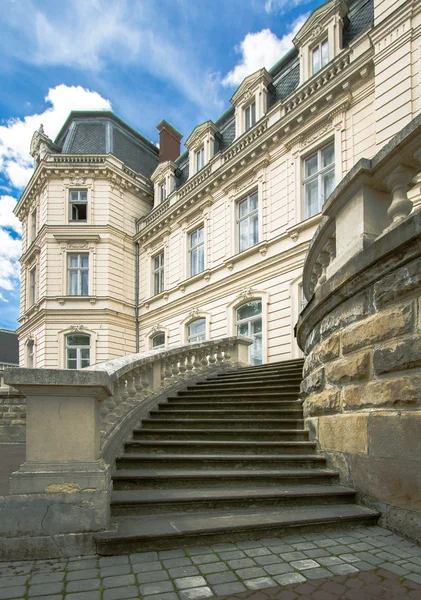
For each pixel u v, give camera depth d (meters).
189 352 9.09
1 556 2.90
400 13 10.04
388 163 3.75
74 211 21.00
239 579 2.52
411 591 2.32
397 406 3.35
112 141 22.72
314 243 5.22
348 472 4.04
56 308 19.36
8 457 6.95
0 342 41.41
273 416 5.80
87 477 3.15
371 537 3.22
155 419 5.93
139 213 21.98
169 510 3.56
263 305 13.53
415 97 9.59
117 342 19.64
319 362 4.88
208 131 17.91
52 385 3.21
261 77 15.06
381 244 3.51
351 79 11.39
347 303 4.20
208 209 16.69
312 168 12.88
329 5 12.78
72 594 2.35
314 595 2.30
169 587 2.43
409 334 3.27
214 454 4.90
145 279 20.62
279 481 4.14
